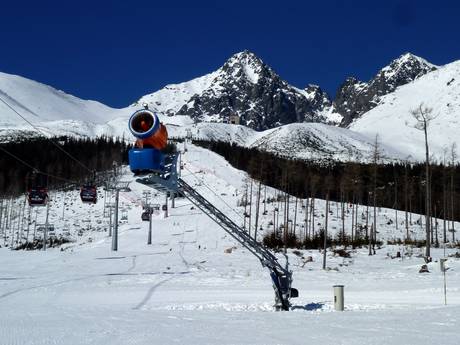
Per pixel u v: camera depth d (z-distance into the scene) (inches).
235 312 620.7
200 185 4188.0
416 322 486.0
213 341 390.9
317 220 3159.5
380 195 4035.4
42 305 738.8
